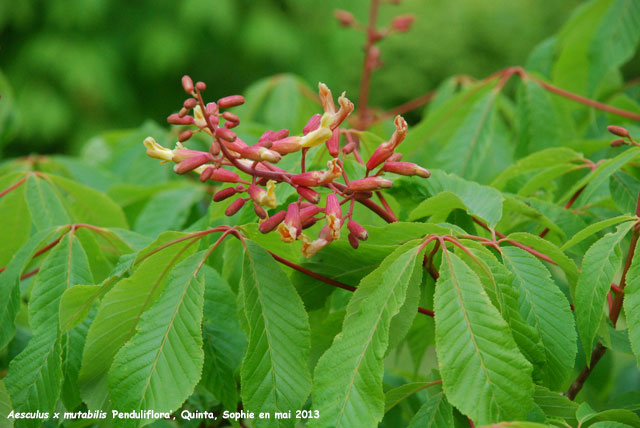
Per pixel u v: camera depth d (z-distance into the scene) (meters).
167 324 1.14
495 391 1.10
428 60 5.98
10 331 1.22
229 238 1.26
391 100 6.08
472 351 1.10
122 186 1.54
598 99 1.71
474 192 1.24
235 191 1.15
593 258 1.17
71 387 1.21
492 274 1.14
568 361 1.16
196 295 1.15
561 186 1.46
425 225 1.18
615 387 1.64
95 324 1.17
